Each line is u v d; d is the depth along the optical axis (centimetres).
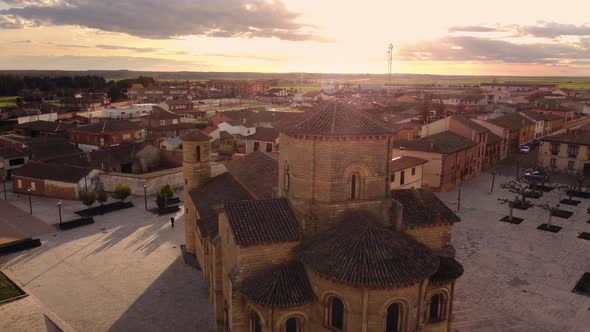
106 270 4400
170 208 6284
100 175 7406
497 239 5222
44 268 4456
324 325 2681
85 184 7069
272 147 9812
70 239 5241
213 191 4409
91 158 8406
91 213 6181
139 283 4122
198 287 4038
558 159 8869
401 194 3425
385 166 3031
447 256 3228
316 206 2941
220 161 8600
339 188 2938
